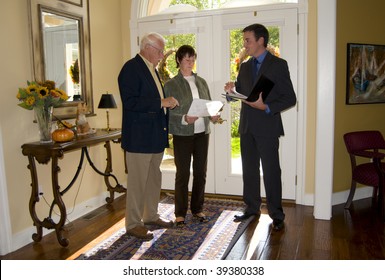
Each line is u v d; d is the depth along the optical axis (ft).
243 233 9.71
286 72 9.39
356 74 12.05
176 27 13.00
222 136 13.03
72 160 11.08
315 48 11.50
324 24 10.05
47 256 8.70
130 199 9.35
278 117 9.59
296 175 12.27
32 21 9.32
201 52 12.86
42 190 9.98
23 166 9.37
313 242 9.11
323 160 10.48
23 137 9.34
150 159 9.09
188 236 9.55
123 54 13.79
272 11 11.85
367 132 11.86
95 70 12.10
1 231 8.81
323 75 10.20
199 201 10.48
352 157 11.47
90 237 9.74
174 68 13.24
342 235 9.53
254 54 9.49
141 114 8.80
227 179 13.21
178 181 9.98
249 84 9.72
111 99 11.16
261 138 9.59
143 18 13.37
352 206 11.94
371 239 9.27
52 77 10.08
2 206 8.79
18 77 9.12
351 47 11.80
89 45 11.51
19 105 8.70
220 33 12.55
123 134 9.00
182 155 9.70
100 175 12.50
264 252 8.59
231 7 12.46
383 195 10.56
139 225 9.53
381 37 12.42
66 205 10.96
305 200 12.17
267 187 9.86
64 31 10.48
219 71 12.76
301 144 12.05
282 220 9.98
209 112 8.97
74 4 10.80
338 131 12.10
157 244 9.12
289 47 11.79
